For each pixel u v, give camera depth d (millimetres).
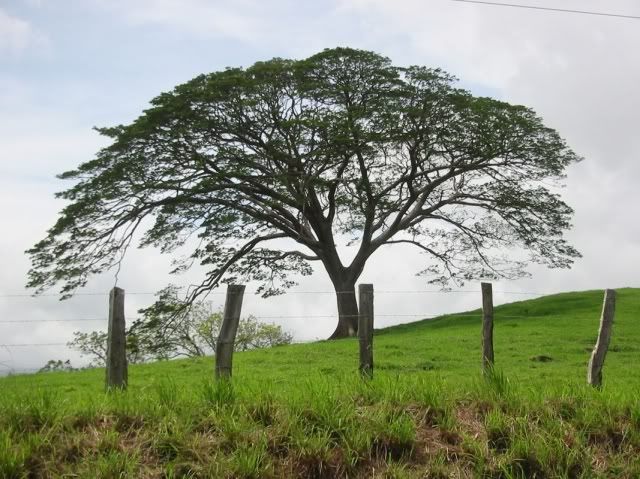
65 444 7555
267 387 9398
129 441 7754
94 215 31578
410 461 7992
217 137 33875
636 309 35031
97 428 7934
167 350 31688
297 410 8414
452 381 10617
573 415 8961
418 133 34000
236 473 7379
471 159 35906
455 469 7848
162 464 7465
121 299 10117
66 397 9289
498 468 7891
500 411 8844
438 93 33938
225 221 33188
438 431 8477
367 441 7980
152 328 31281
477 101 33469
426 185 36969
